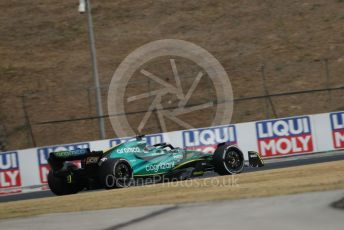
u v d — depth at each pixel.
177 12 118.69
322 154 62.56
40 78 102.81
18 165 62.41
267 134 63.88
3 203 41.19
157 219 22.64
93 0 125.88
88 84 99.31
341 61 96.50
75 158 42.12
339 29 105.81
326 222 18.89
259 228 18.89
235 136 63.69
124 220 23.25
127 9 121.69
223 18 114.94
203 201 26.77
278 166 52.75
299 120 63.94
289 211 21.38
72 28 117.31
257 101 88.88
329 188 26.97
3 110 94.81
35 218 27.25
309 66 96.31
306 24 109.06
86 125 88.56
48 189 56.97
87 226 22.66
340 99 87.06
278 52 102.19
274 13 113.88
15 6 126.81
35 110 93.69
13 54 110.56
